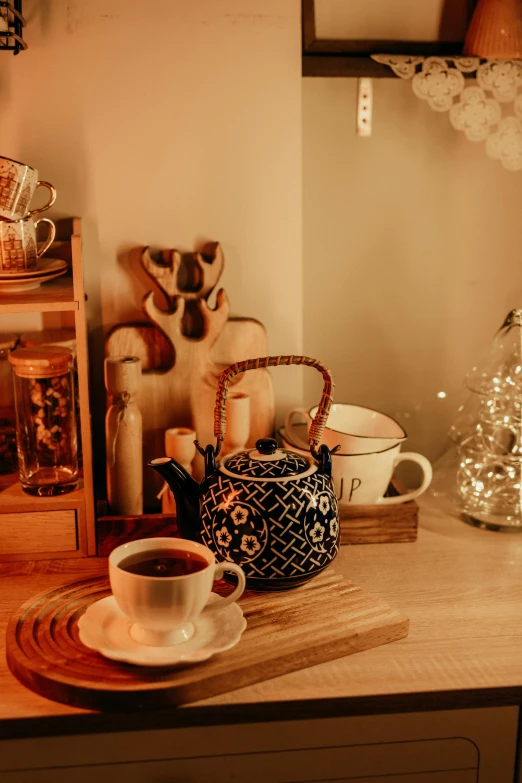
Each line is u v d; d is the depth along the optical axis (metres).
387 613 1.03
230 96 1.28
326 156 1.37
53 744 0.89
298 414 1.42
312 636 0.97
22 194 1.11
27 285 1.15
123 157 1.28
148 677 0.89
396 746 0.94
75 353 1.31
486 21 1.29
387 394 1.50
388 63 1.30
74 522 1.20
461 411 1.51
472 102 1.33
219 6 1.25
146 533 1.22
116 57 1.25
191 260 1.34
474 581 1.17
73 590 1.08
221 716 0.89
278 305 1.38
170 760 0.91
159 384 1.33
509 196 1.43
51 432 1.23
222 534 1.03
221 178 1.31
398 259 1.43
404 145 1.38
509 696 0.92
